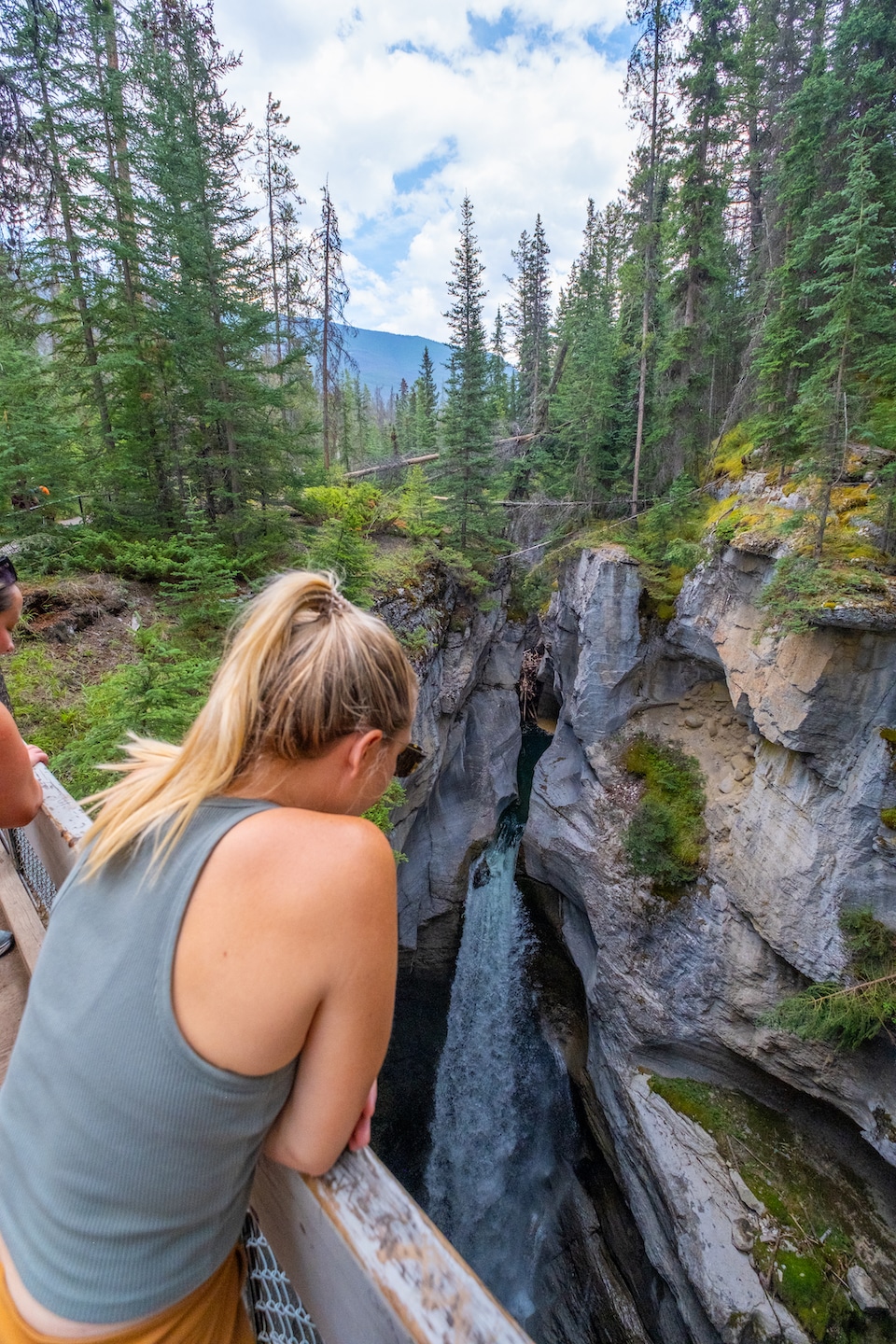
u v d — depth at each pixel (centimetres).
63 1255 87
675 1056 1348
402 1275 90
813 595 1057
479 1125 1636
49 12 905
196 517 1227
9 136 841
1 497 1133
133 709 690
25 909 300
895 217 1156
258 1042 87
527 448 2905
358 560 1270
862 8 1187
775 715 1186
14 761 204
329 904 89
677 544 1581
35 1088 94
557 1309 1281
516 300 3741
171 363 1343
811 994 1072
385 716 111
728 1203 1096
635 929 1449
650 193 1836
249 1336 120
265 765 105
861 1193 1084
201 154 1281
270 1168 117
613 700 1725
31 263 1143
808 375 1306
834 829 1102
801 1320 962
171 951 87
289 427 1551
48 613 1052
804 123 1272
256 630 108
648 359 1973
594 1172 1454
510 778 2486
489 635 2252
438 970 1998
